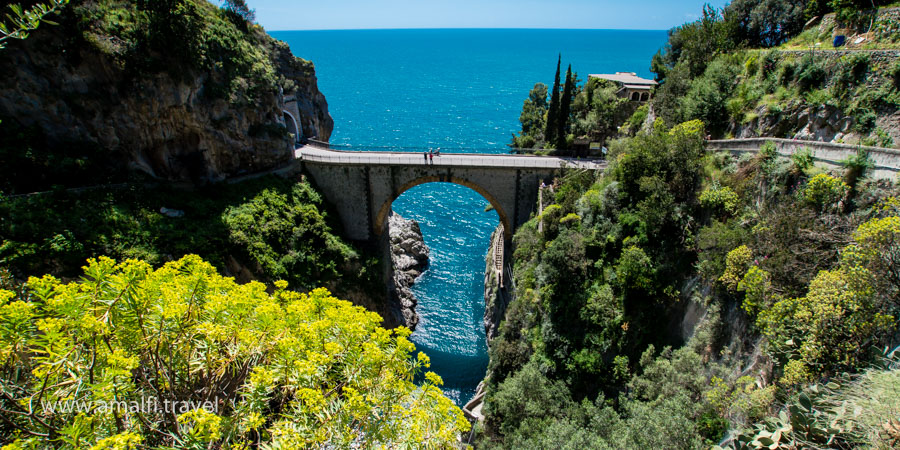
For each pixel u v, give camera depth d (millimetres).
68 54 36812
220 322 15781
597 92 62375
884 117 27328
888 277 16750
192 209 41844
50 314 13875
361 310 18516
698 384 24266
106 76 38656
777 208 25281
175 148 43906
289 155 52281
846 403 13430
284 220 46656
